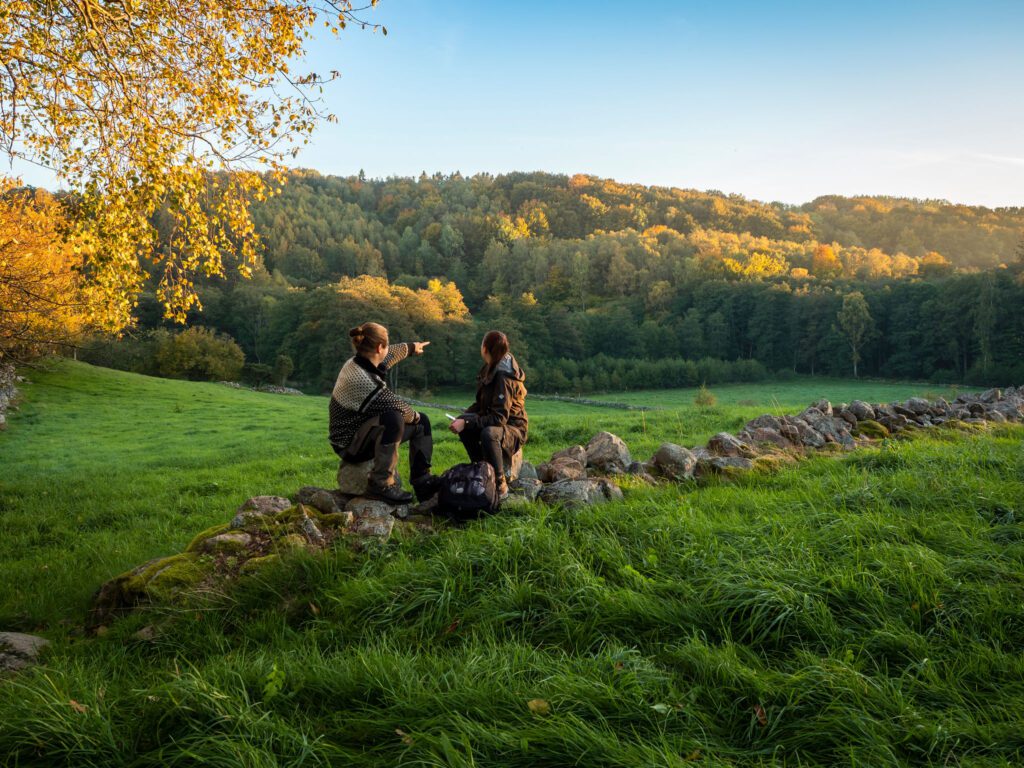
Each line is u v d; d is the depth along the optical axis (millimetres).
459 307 106438
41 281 9445
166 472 13445
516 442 5031
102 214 7699
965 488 4980
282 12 7672
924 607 3141
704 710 2529
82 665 3242
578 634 3127
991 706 2396
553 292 167125
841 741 2303
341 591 3717
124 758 2365
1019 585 3252
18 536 7727
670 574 3705
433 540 4328
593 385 94188
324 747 2322
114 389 35969
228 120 7977
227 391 45531
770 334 113875
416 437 5008
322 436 20141
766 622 3059
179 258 8359
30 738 2393
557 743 2260
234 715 2465
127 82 7684
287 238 186250
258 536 4457
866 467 6102
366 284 94438
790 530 4145
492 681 2662
